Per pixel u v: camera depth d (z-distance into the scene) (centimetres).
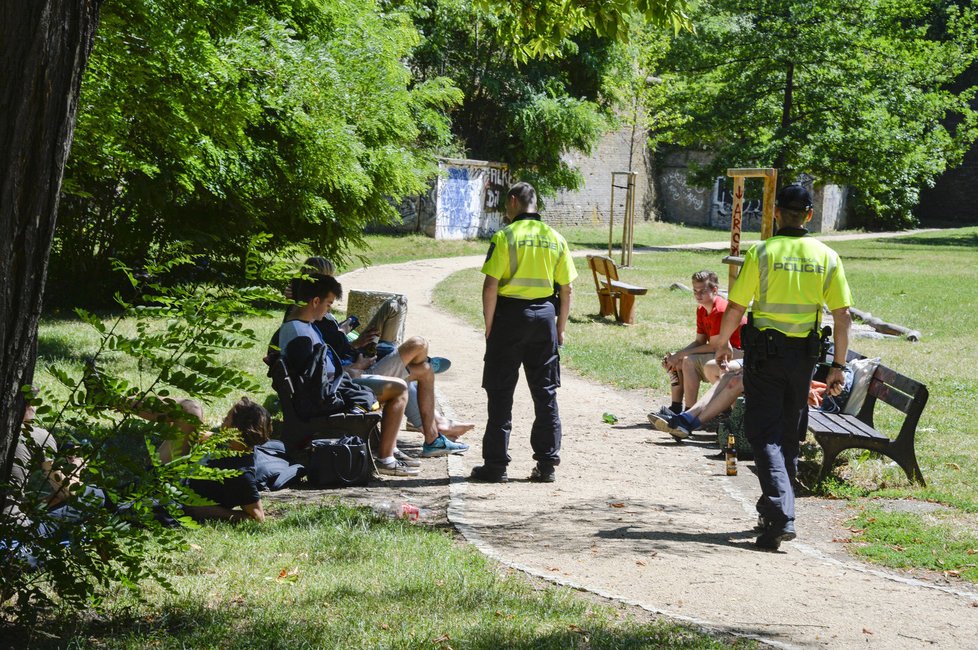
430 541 542
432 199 3775
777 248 580
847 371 837
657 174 5606
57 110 338
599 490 702
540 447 714
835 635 421
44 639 367
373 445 737
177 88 893
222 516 568
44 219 343
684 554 545
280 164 1464
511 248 685
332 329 777
